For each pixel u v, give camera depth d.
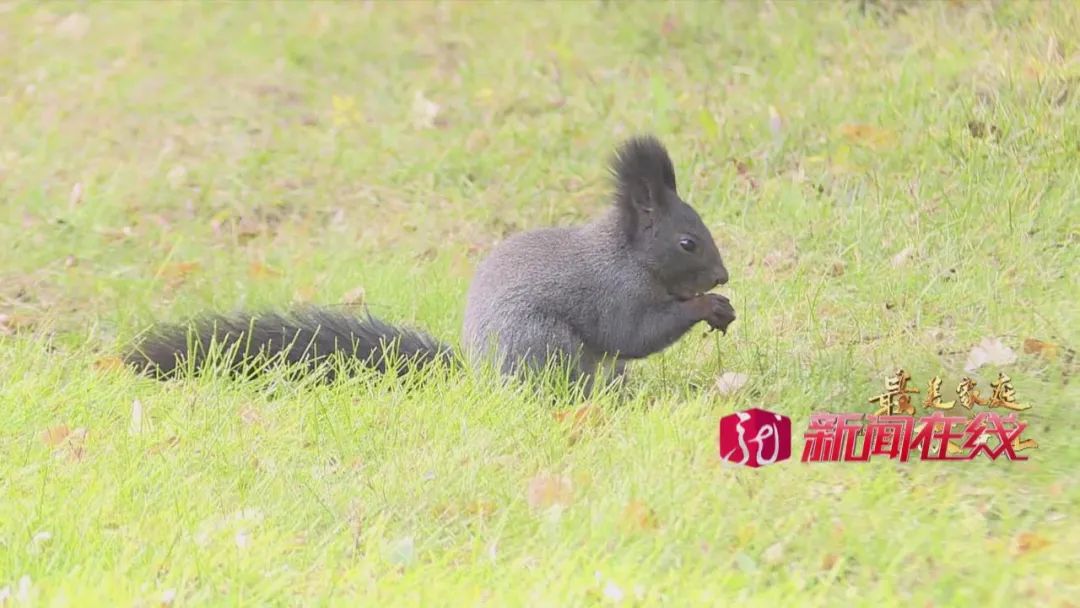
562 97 16.33
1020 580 7.34
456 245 13.66
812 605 7.16
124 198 14.77
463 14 18.41
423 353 10.61
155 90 17.27
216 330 10.80
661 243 10.13
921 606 7.15
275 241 14.02
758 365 10.55
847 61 16.02
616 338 10.30
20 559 7.51
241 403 9.98
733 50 16.84
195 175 15.27
